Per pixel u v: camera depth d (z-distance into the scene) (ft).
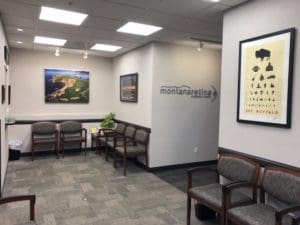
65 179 15.42
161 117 17.62
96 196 12.94
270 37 8.86
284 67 8.40
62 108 22.53
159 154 17.66
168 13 11.46
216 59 19.44
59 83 22.24
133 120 19.84
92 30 14.49
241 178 9.30
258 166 8.95
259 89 9.29
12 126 20.35
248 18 9.80
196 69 18.67
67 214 10.96
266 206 8.21
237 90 10.29
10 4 10.61
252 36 9.62
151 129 17.31
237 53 10.31
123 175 16.47
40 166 18.02
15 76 20.67
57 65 22.09
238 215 7.70
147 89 17.71
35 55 21.26
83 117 22.95
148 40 16.70
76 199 12.53
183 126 18.42
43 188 13.88
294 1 8.13
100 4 10.53
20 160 19.51
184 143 18.52
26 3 10.50
